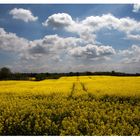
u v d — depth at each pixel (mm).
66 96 13977
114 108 11711
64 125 8859
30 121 9938
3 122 9742
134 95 13406
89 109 10992
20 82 23719
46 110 10914
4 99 13805
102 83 20297
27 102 12703
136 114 10266
